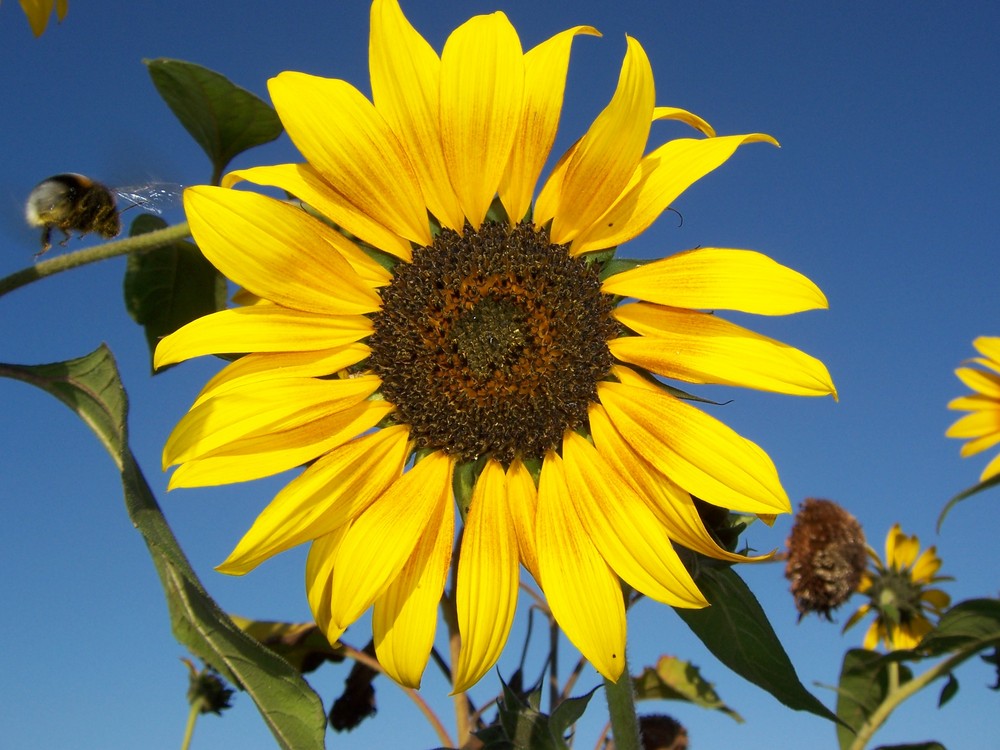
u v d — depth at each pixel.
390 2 0.16
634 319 0.16
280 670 0.15
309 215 0.16
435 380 0.17
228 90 0.17
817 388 0.15
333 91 0.16
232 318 0.16
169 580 0.16
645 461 0.16
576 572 0.15
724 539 0.16
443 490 0.16
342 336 0.17
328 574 0.16
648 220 0.16
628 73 0.15
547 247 0.17
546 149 0.16
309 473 0.16
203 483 0.15
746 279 0.15
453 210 0.17
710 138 0.16
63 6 0.18
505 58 0.16
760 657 0.16
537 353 0.16
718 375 0.15
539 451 0.16
